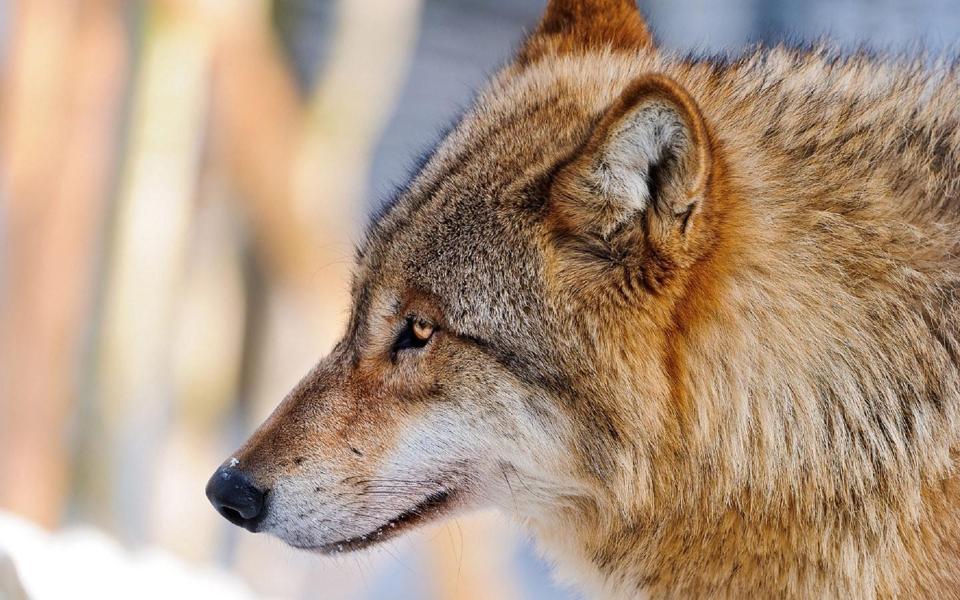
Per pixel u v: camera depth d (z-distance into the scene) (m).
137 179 19.64
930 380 7.40
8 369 18.91
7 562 9.39
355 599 19.17
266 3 20.47
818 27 18.59
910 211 7.62
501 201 7.96
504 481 8.13
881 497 7.43
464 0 32.97
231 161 20.33
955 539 7.32
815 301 7.53
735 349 7.61
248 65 20.00
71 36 19.05
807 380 7.51
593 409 7.72
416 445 8.12
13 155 19.06
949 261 7.51
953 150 7.84
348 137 21.77
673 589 8.12
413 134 28.91
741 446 7.62
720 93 8.41
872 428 7.43
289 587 18.72
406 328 8.22
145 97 19.52
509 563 18.42
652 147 7.25
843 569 7.54
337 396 8.35
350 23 21.72
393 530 8.27
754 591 7.87
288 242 20.73
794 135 7.96
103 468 19.47
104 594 10.76
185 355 20.88
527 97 8.73
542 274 7.72
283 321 21.09
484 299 7.90
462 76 31.02
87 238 19.34
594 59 9.18
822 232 7.60
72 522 19.38
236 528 21.64
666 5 22.11
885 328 7.45
